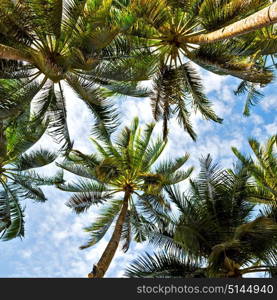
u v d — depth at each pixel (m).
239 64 12.68
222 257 12.22
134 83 14.33
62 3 10.95
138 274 11.90
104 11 11.04
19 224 17.22
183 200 13.39
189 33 13.20
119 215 15.39
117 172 14.05
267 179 14.19
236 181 13.78
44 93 14.23
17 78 12.32
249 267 12.41
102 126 14.80
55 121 14.56
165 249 12.91
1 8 10.75
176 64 14.30
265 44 13.11
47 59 10.81
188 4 11.88
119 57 13.27
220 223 13.29
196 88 14.75
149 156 16.53
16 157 17.05
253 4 10.97
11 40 11.59
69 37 11.94
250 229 11.20
